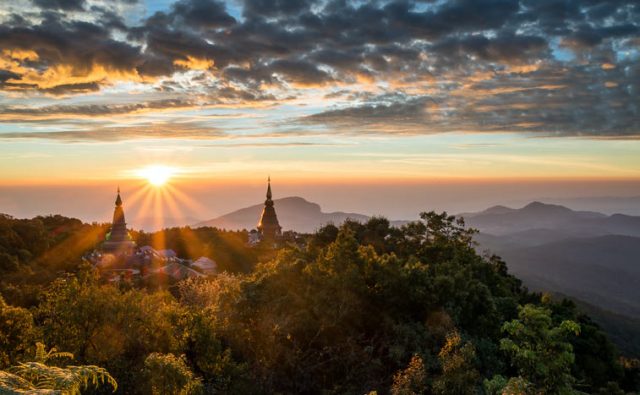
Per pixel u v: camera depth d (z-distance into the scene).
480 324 25.95
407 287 24.78
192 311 21.72
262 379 20.03
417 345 21.52
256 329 23.30
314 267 25.38
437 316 23.64
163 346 21.81
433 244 40.06
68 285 21.25
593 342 40.91
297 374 20.84
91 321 20.55
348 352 21.23
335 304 22.98
